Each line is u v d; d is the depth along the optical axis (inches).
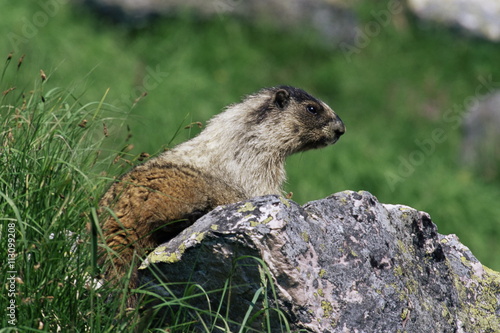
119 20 1638.8
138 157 584.4
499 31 1897.1
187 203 606.9
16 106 581.6
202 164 671.8
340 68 1724.9
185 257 494.3
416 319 500.4
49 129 560.1
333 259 490.9
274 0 1739.7
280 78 1660.9
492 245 1413.6
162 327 499.8
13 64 1352.1
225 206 512.4
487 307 568.1
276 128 724.0
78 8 1628.9
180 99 1437.0
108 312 481.7
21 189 496.7
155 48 1592.0
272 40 1713.8
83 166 553.6
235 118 711.1
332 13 1766.7
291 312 469.4
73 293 466.9
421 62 1802.4
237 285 483.2
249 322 477.1
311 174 1416.1
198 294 463.2
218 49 1631.4
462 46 1855.3
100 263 536.1
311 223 498.0
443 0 1916.8
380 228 522.3
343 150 1497.3
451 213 1422.2
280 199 499.2
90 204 489.1
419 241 557.9
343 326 473.1
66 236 489.1
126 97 1374.3
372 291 490.3
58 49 1464.1
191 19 1672.0
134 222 572.7
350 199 526.9
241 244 476.7
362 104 1680.6
